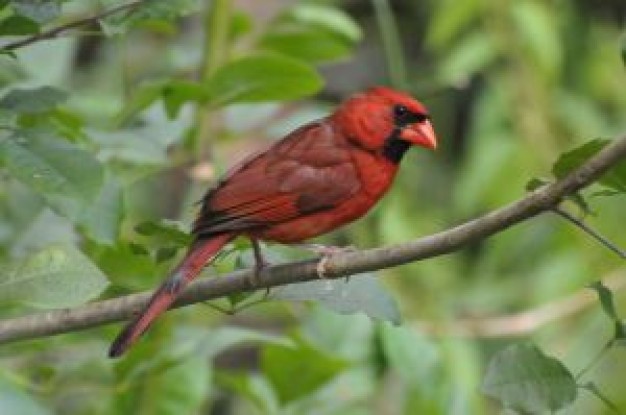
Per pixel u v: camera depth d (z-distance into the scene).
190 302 8.20
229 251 8.68
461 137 16.28
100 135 10.41
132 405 10.71
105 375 10.52
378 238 13.63
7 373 10.46
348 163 9.14
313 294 8.22
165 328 10.39
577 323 13.40
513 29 14.82
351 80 16.44
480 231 7.39
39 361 11.37
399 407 12.41
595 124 14.93
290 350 10.52
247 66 9.85
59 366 10.50
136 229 8.14
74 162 7.68
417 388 11.59
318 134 9.26
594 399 12.86
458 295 14.38
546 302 13.75
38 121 8.89
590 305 13.39
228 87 10.01
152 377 10.59
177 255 9.90
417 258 7.62
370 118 9.29
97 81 14.75
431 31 15.64
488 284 14.54
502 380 7.58
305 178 8.94
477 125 14.83
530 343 7.64
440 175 15.97
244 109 11.68
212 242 8.45
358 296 8.23
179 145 11.66
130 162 10.45
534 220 14.44
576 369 13.03
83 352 11.38
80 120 10.32
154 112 10.85
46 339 10.45
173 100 10.13
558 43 15.11
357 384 11.68
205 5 13.25
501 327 13.29
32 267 8.07
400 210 13.91
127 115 10.30
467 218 15.07
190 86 9.97
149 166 10.65
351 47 13.46
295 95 10.10
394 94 9.40
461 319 13.84
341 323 11.83
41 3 7.75
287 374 10.63
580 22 15.97
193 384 10.72
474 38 15.00
